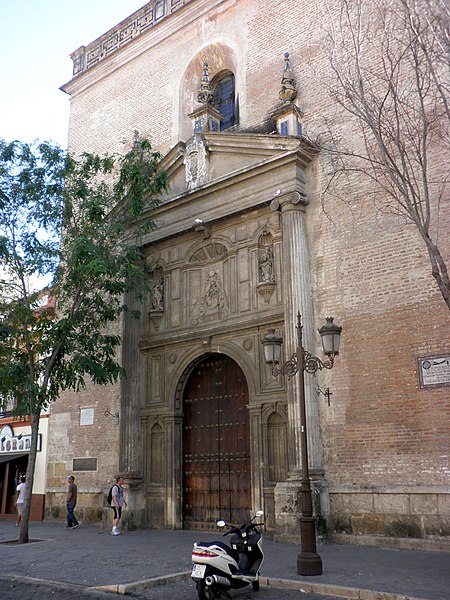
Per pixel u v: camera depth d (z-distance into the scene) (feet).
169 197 65.51
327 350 38.19
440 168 46.98
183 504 59.47
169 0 75.97
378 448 45.96
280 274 55.62
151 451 62.13
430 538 42.32
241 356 56.80
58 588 32.78
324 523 46.34
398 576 32.58
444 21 36.42
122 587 31.71
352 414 47.85
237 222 60.03
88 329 56.65
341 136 54.34
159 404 62.39
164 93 73.67
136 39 78.13
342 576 32.89
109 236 57.98
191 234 63.41
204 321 60.70
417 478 43.68
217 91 71.31
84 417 69.92
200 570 29.66
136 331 65.41
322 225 53.57
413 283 46.91
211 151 62.75
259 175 57.31
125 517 59.52
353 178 52.39
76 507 67.41
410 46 36.81
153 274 66.39
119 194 58.18
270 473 52.47
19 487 68.44
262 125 62.03
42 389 52.65
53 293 55.93
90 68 82.79
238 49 66.49
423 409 44.37
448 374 43.70
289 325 51.85
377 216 49.83
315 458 48.16
